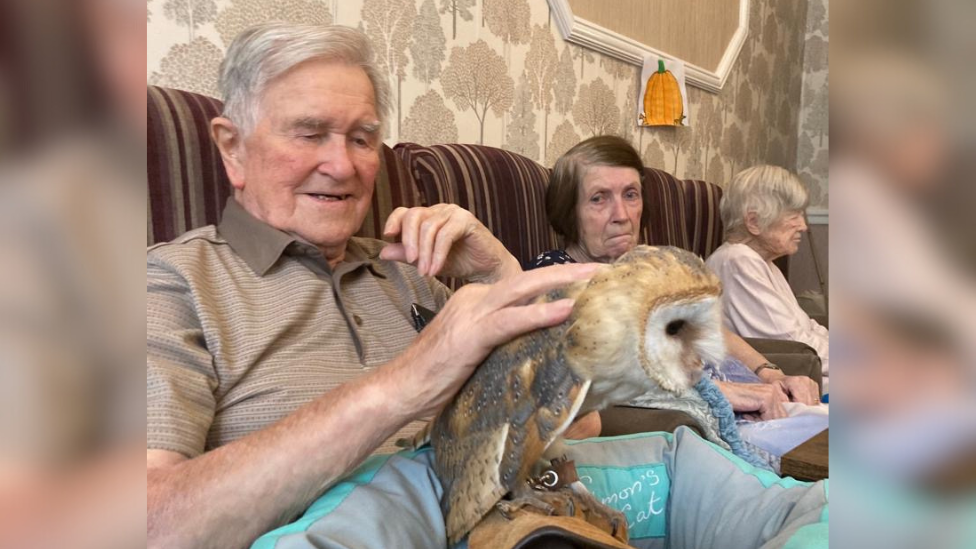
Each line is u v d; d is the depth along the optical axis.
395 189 1.25
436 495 0.61
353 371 0.88
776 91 3.44
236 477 0.57
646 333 0.47
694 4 2.72
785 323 1.84
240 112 0.91
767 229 1.93
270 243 0.88
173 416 0.67
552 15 2.04
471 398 0.56
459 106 1.75
